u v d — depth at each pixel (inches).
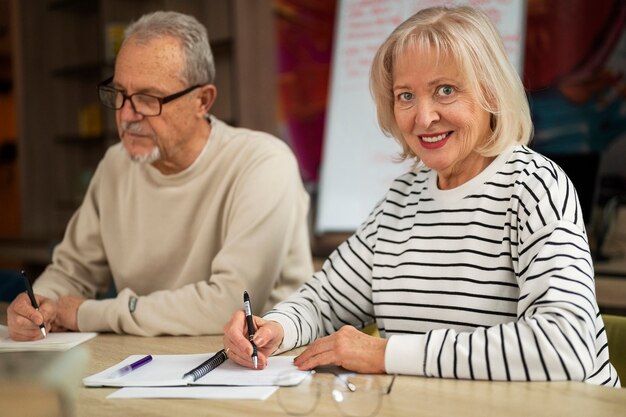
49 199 202.1
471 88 49.7
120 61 68.3
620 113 120.0
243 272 67.2
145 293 76.3
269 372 46.8
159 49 67.6
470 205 52.5
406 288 54.3
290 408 39.2
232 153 73.7
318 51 156.0
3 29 216.7
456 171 53.7
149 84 67.5
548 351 41.9
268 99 156.1
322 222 147.9
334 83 148.2
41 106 200.1
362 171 143.9
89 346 58.7
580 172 111.4
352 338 46.9
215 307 64.7
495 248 50.8
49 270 78.6
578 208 48.8
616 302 102.0
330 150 147.9
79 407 41.1
